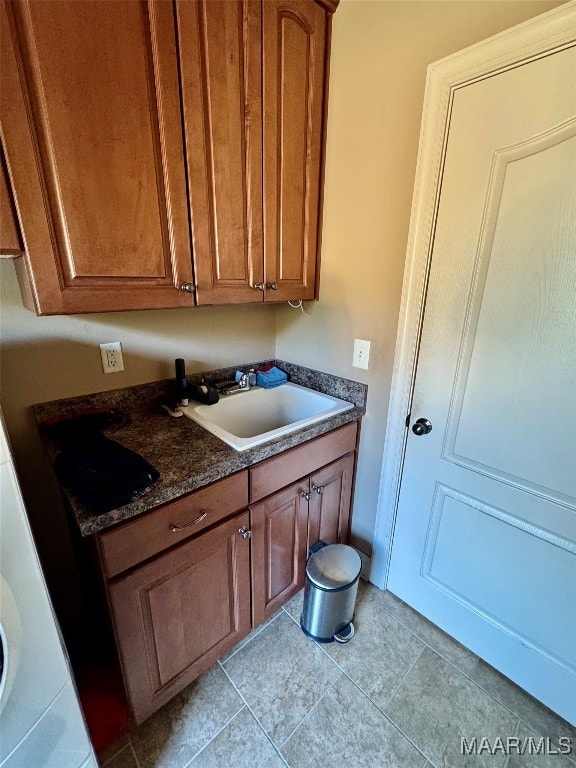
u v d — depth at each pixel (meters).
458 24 0.98
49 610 0.71
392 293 1.30
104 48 0.79
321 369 1.66
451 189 1.07
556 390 0.99
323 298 1.55
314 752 1.07
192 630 1.12
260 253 1.24
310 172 1.33
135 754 1.06
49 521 1.28
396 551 1.54
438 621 1.45
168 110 0.91
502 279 1.03
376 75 1.17
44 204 0.78
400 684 1.26
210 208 1.07
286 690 1.23
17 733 0.70
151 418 1.34
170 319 1.44
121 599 0.90
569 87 0.83
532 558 1.13
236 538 1.15
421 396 1.30
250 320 1.73
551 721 1.16
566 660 1.11
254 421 1.64
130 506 0.84
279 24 1.08
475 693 1.24
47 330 1.15
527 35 0.85
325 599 1.31
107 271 0.91
